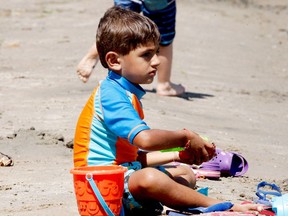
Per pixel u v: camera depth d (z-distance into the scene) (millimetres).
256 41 41062
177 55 33188
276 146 18500
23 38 35656
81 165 11383
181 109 21766
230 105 23703
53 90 22797
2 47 32812
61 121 18594
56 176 13953
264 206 11047
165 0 22281
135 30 11141
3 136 16859
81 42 34562
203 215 10672
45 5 48531
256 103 24750
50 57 30156
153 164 11680
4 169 14445
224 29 43531
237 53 36188
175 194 10984
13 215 11398
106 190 10211
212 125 20125
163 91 23344
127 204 11234
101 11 45875
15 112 19531
